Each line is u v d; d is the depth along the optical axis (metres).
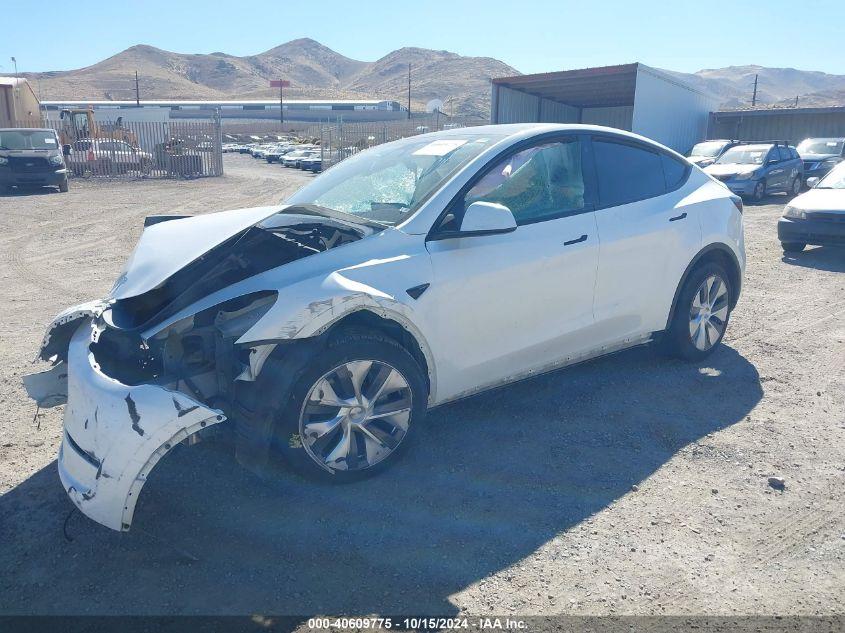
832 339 5.74
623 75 21.44
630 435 3.96
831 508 3.23
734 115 30.16
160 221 4.40
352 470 3.35
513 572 2.78
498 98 24.05
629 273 4.34
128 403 2.75
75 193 20.59
